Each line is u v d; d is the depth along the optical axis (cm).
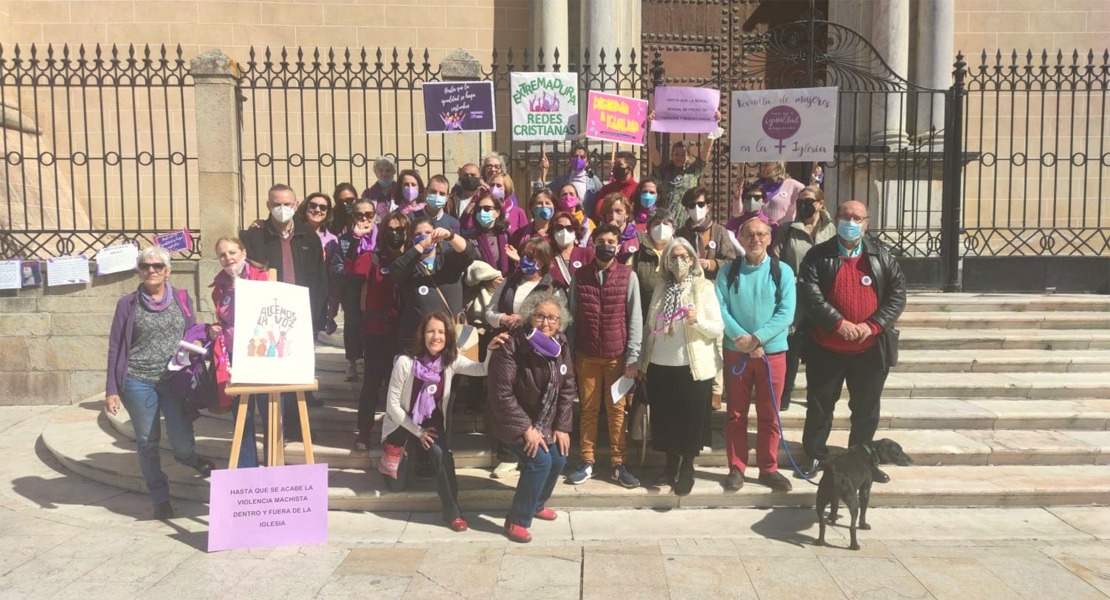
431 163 1061
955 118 862
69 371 762
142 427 476
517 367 451
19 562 418
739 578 397
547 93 733
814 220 593
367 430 544
